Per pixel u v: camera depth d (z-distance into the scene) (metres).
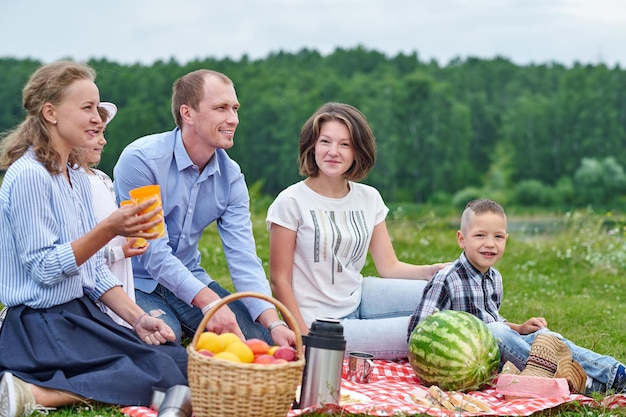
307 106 96.94
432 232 14.65
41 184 4.31
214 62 104.38
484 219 5.39
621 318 8.16
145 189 4.23
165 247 5.13
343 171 5.57
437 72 119.31
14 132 4.48
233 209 5.59
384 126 97.44
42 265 4.22
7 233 4.37
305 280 5.67
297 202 5.61
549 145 101.81
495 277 5.56
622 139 101.25
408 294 5.79
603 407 4.50
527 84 117.31
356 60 127.00
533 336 5.18
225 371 3.71
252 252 5.48
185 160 5.36
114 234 4.20
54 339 4.28
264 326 5.26
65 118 4.41
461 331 4.83
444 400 4.46
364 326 5.50
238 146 96.00
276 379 3.74
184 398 3.98
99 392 4.17
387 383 5.04
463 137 99.12
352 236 5.67
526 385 4.63
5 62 104.75
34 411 4.05
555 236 14.30
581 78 105.12
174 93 5.38
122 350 4.36
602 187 95.25
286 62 123.31
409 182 97.19
